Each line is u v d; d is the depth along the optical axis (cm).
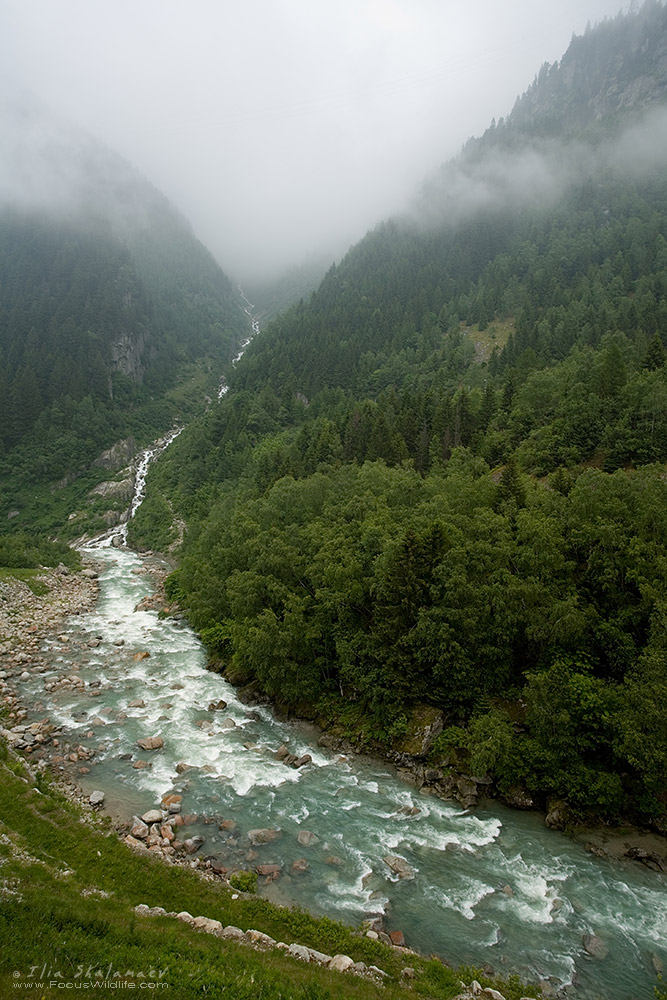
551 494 4759
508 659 3694
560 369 10125
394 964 1958
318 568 4547
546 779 3141
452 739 3478
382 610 3925
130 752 3531
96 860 2292
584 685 3206
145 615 6925
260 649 4203
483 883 2527
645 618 3466
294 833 2811
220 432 14900
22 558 9081
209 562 6612
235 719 4125
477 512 4694
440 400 10981
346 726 3909
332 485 6500
